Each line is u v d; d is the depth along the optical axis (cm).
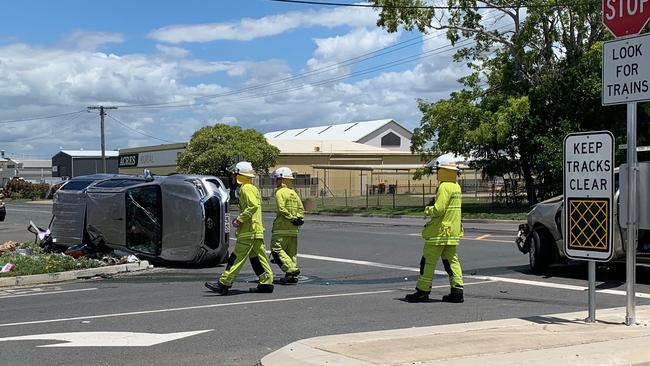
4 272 1332
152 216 1564
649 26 2597
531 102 3597
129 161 8794
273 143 7662
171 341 772
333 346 687
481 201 5016
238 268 1119
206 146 5981
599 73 3394
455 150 3844
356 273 1391
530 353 645
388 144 9894
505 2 3631
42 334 820
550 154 3422
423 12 3700
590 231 762
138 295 1140
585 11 3350
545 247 1294
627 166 751
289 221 1245
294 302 1029
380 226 2886
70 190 1736
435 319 882
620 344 680
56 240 1734
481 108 3794
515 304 993
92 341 777
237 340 774
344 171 7544
